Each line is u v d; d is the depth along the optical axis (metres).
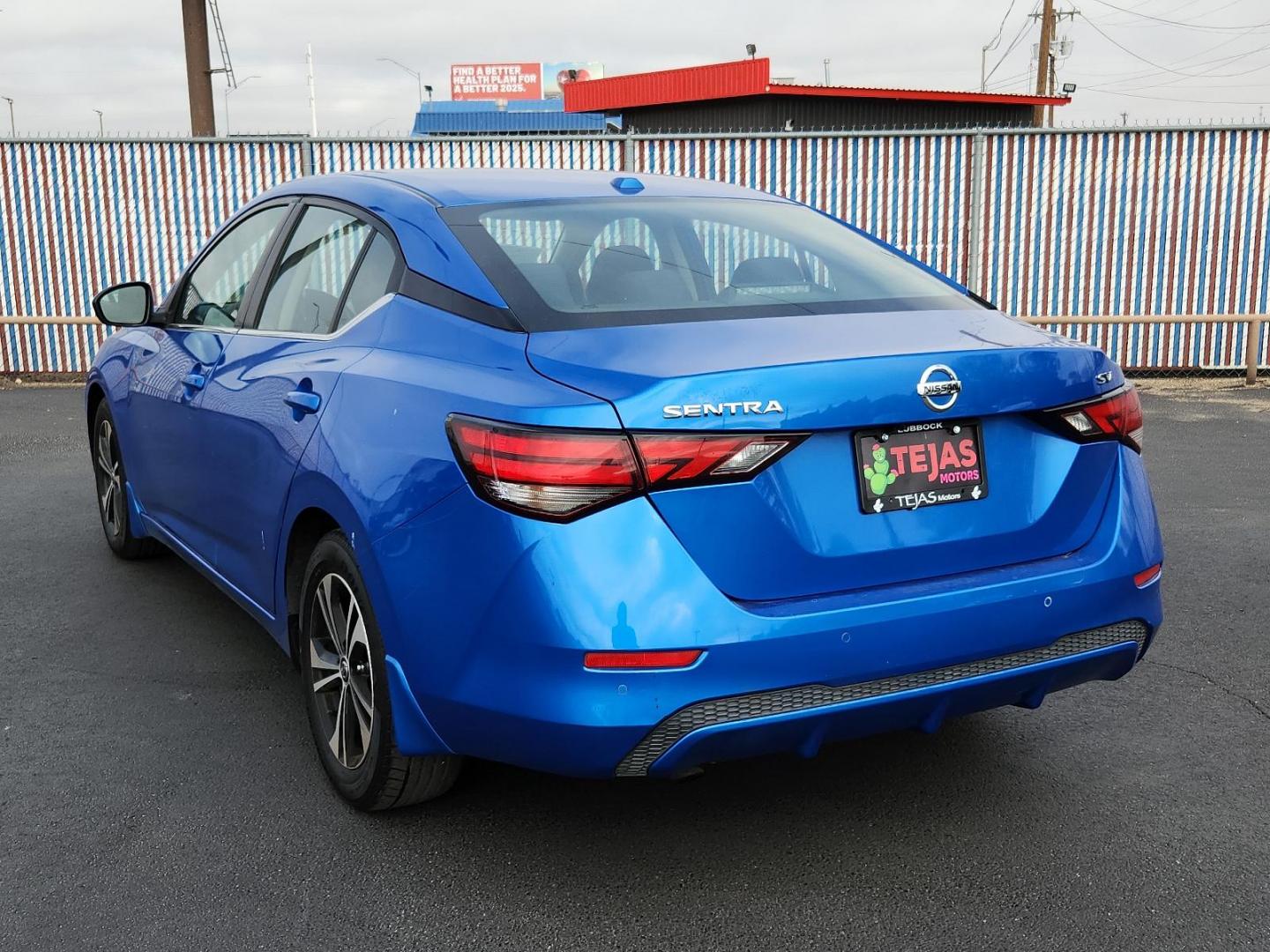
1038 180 12.09
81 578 5.04
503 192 3.27
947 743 3.42
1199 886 2.63
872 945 2.41
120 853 2.78
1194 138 11.87
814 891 2.62
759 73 20.52
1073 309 12.32
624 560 2.27
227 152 12.20
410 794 2.88
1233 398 10.90
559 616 2.27
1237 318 11.70
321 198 3.60
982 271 12.31
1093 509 2.73
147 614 4.55
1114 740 3.44
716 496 2.32
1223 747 3.37
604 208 3.24
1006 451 2.62
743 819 2.96
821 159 12.17
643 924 2.50
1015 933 2.45
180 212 12.33
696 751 2.33
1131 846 2.81
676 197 3.43
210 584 4.94
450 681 2.46
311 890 2.63
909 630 2.42
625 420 2.28
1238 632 4.36
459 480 2.42
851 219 12.30
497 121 42.72
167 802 3.04
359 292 3.15
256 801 3.05
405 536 2.54
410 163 12.19
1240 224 12.02
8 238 12.40
